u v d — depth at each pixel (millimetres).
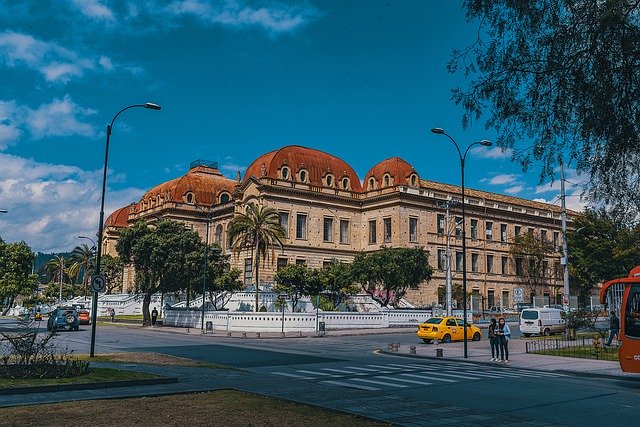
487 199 90125
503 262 90938
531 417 13062
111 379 16328
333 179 83188
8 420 11102
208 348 33281
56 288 116750
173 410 12414
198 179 96562
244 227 58031
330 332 51688
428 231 81062
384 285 65438
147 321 61031
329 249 81000
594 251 65625
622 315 20391
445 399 15438
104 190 26609
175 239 58219
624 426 12164
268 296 65000
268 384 17750
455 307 80125
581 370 24156
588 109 11078
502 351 27516
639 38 10344
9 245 51094
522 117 11812
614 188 11727
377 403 14484
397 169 81312
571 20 11008
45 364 17078
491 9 11328
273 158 79562
